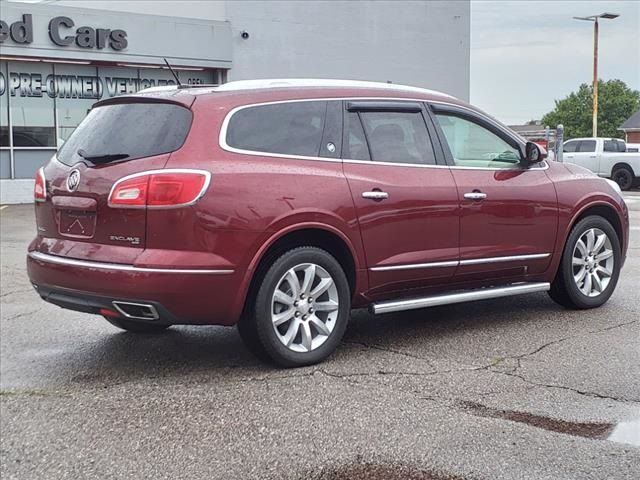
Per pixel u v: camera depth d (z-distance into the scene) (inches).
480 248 229.6
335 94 211.3
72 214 193.0
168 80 893.2
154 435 157.9
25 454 150.6
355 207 203.2
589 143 1043.9
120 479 139.3
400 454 146.6
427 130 225.5
